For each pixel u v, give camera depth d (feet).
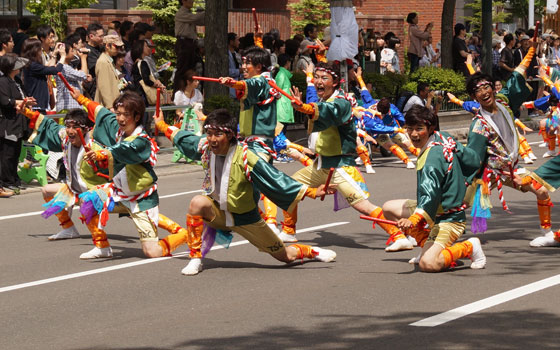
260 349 19.63
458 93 74.38
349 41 56.24
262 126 30.30
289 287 25.25
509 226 34.32
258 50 30.48
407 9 111.24
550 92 35.50
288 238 31.73
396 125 51.52
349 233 33.50
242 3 95.30
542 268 27.07
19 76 45.98
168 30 74.13
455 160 26.13
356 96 59.88
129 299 24.30
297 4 94.94
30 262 29.22
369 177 48.16
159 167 51.85
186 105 53.62
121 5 80.74
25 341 20.65
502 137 29.32
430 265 26.48
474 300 23.32
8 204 41.01
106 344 20.24
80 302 24.11
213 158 26.43
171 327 21.45
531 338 20.03
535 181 30.09
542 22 115.96
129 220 37.04
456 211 26.61
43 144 32.07
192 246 27.12
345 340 20.15
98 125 30.04
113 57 50.80
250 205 26.68
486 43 72.43
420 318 21.74
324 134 30.27
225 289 25.16
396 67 78.69
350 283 25.55
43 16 68.80
